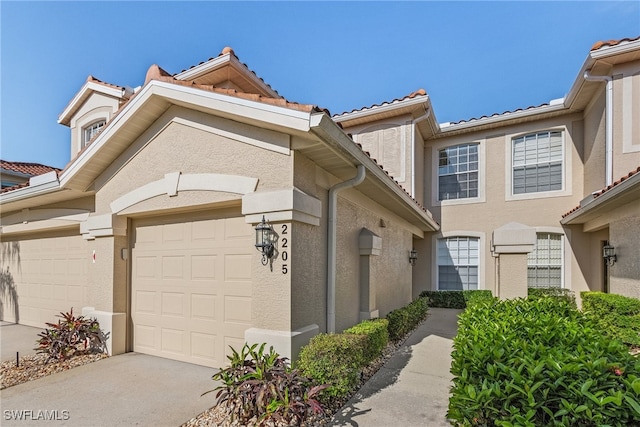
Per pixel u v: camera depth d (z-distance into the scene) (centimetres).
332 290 663
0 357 773
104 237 799
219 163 632
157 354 748
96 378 625
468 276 1631
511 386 260
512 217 1543
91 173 811
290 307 540
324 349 510
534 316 491
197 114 662
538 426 246
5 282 1238
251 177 596
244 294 643
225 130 627
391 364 705
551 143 1501
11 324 1154
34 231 1116
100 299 793
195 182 656
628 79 1134
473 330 409
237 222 662
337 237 721
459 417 272
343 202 763
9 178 1511
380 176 729
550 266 1470
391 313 930
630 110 1127
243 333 638
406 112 1487
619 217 973
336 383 490
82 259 988
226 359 653
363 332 657
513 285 772
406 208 1083
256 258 578
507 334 380
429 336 958
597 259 1353
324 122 495
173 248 742
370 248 838
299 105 507
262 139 588
